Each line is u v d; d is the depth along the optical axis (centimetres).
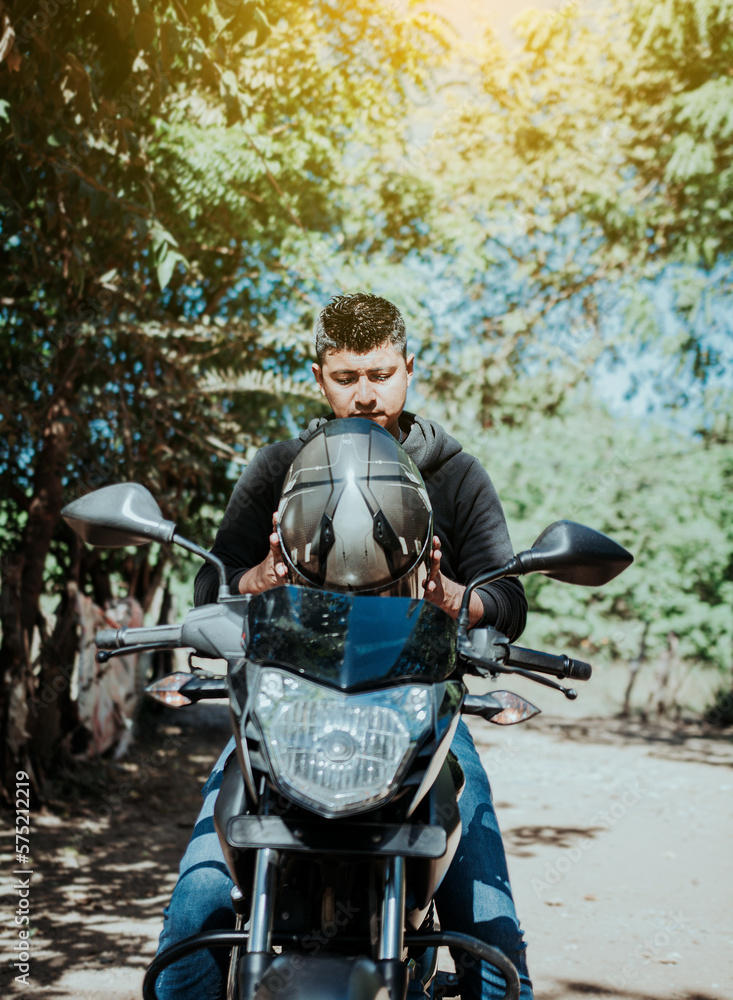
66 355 709
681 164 979
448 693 150
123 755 850
